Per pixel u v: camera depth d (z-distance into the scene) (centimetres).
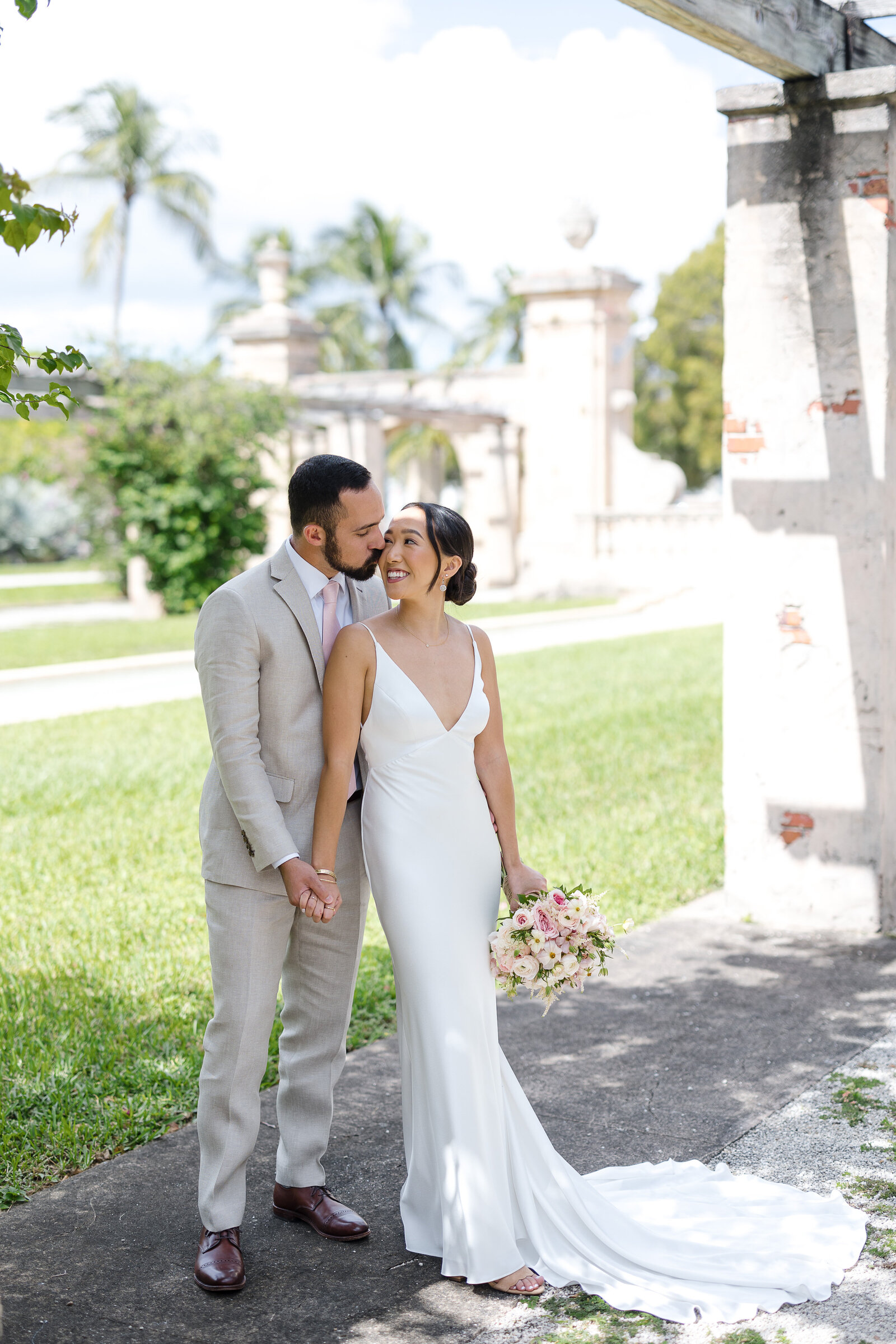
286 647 305
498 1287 297
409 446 3534
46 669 1449
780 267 545
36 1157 362
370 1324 284
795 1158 357
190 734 1061
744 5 464
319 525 301
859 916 560
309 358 2784
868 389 534
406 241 4106
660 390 4381
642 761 943
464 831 309
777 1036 447
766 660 567
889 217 525
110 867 666
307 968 323
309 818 311
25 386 1609
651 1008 477
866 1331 276
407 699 304
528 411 2494
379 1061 433
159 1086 407
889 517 545
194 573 2230
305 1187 329
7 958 529
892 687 557
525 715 1139
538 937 298
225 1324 285
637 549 2409
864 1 541
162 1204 340
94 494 2234
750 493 562
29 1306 291
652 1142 369
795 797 566
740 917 582
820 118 529
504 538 2780
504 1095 308
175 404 2114
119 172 3269
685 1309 286
